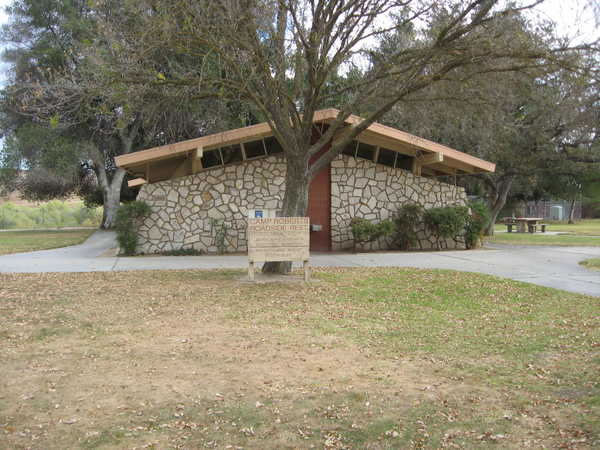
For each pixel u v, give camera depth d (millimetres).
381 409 4168
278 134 10430
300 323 7016
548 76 9750
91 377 4875
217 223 16891
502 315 7648
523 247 18672
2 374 4953
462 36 9477
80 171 32656
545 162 23125
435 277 10969
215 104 14227
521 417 3988
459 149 21438
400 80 10227
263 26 9336
